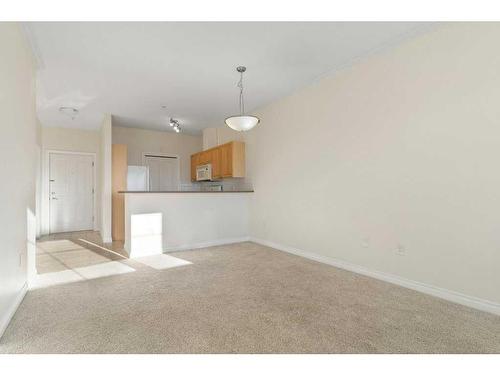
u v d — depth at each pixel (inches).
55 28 96.0
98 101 174.9
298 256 157.2
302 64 126.9
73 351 64.0
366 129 121.5
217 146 225.0
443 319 80.1
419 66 102.1
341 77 133.2
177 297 96.7
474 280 87.9
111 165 206.7
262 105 186.9
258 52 115.7
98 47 109.4
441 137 95.8
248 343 67.7
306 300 94.3
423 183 101.0
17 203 86.9
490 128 84.1
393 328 75.0
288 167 167.5
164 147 272.7
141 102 177.9
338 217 135.2
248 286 108.0
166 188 274.2
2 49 73.1
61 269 131.2
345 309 87.1
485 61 85.2
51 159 237.9
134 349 64.9
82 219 251.0
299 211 159.5
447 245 94.4
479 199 86.7
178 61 122.6
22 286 94.6
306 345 66.8
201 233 183.6
